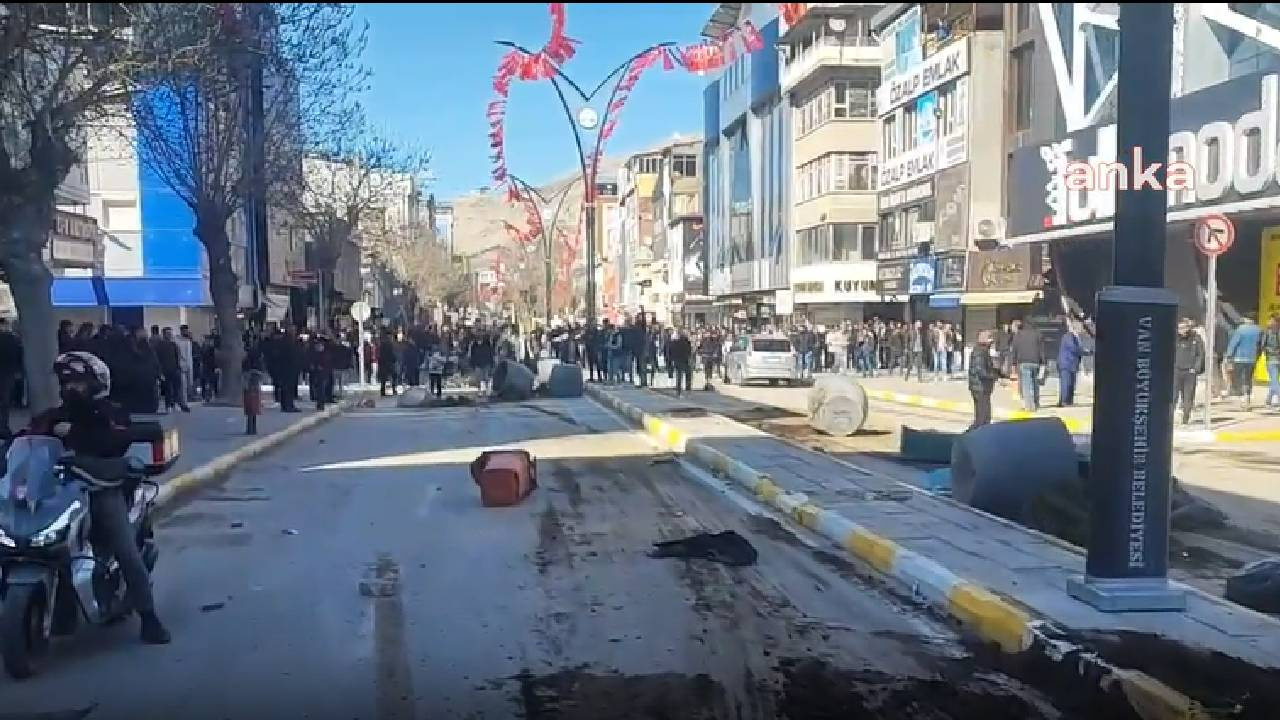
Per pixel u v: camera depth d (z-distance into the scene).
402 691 5.48
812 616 6.85
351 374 36.94
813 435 17.45
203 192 21.05
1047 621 6.08
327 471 14.15
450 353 39.44
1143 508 6.29
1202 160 15.39
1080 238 18.61
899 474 12.99
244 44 11.52
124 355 17.17
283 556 8.83
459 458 15.40
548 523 10.19
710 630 6.55
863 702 5.31
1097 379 6.35
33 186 11.49
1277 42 14.61
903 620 6.76
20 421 17.20
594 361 33.03
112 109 13.66
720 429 17.12
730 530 9.73
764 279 45.91
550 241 38.78
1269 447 14.61
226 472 13.98
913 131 30.05
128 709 5.23
